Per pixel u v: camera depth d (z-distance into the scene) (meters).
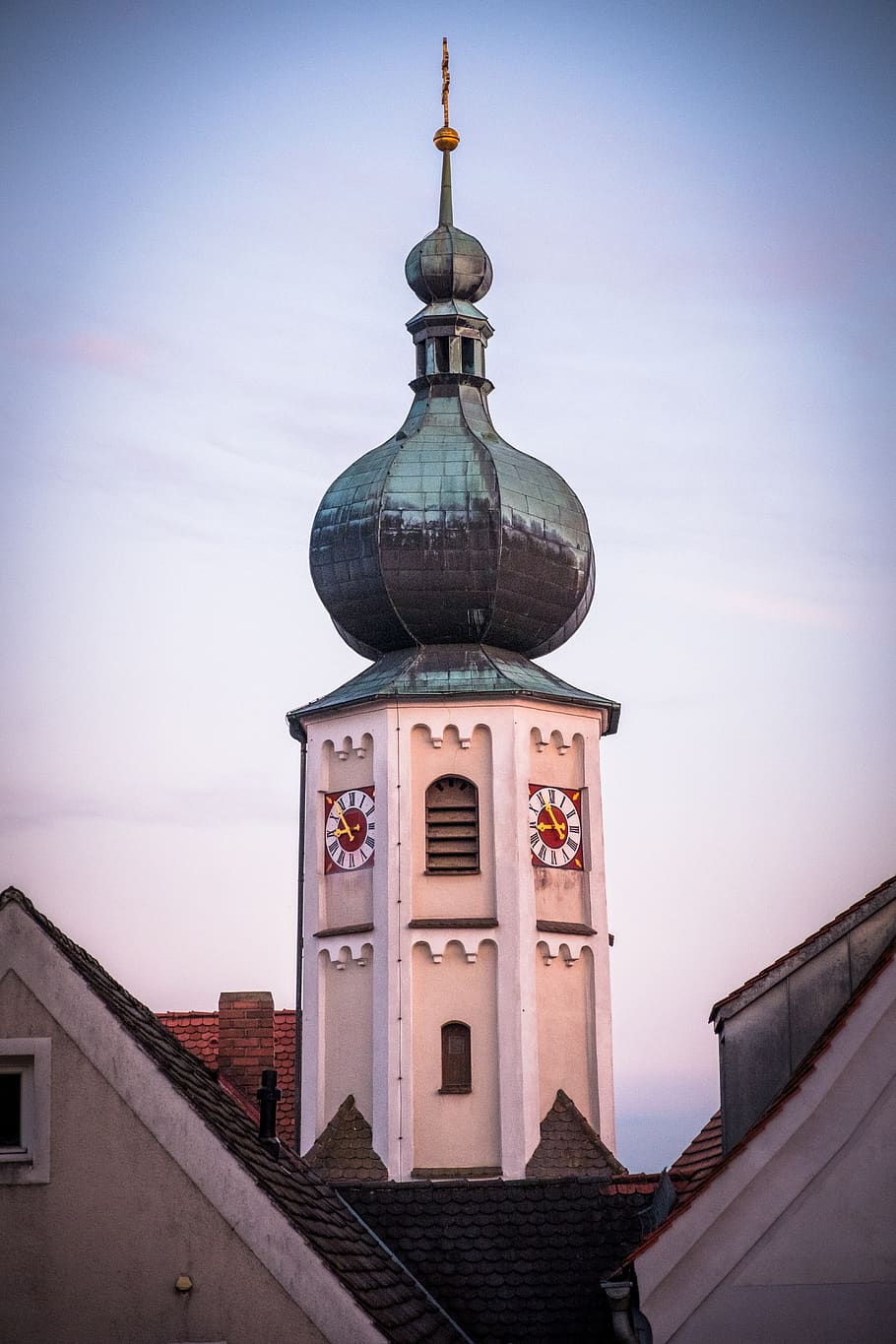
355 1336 36.47
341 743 78.44
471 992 76.06
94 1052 37.25
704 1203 38.56
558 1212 46.84
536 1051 75.62
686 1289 38.38
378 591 79.12
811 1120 38.59
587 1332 45.28
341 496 80.06
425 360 82.25
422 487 79.19
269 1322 36.53
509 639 80.12
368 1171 74.94
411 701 77.44
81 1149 37.06
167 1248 36.78
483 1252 46.28
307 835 78.69
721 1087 42.16
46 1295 36.62
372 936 76.56
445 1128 75.31
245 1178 36.97
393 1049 75.56
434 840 77.12
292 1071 78.00
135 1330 36.53
